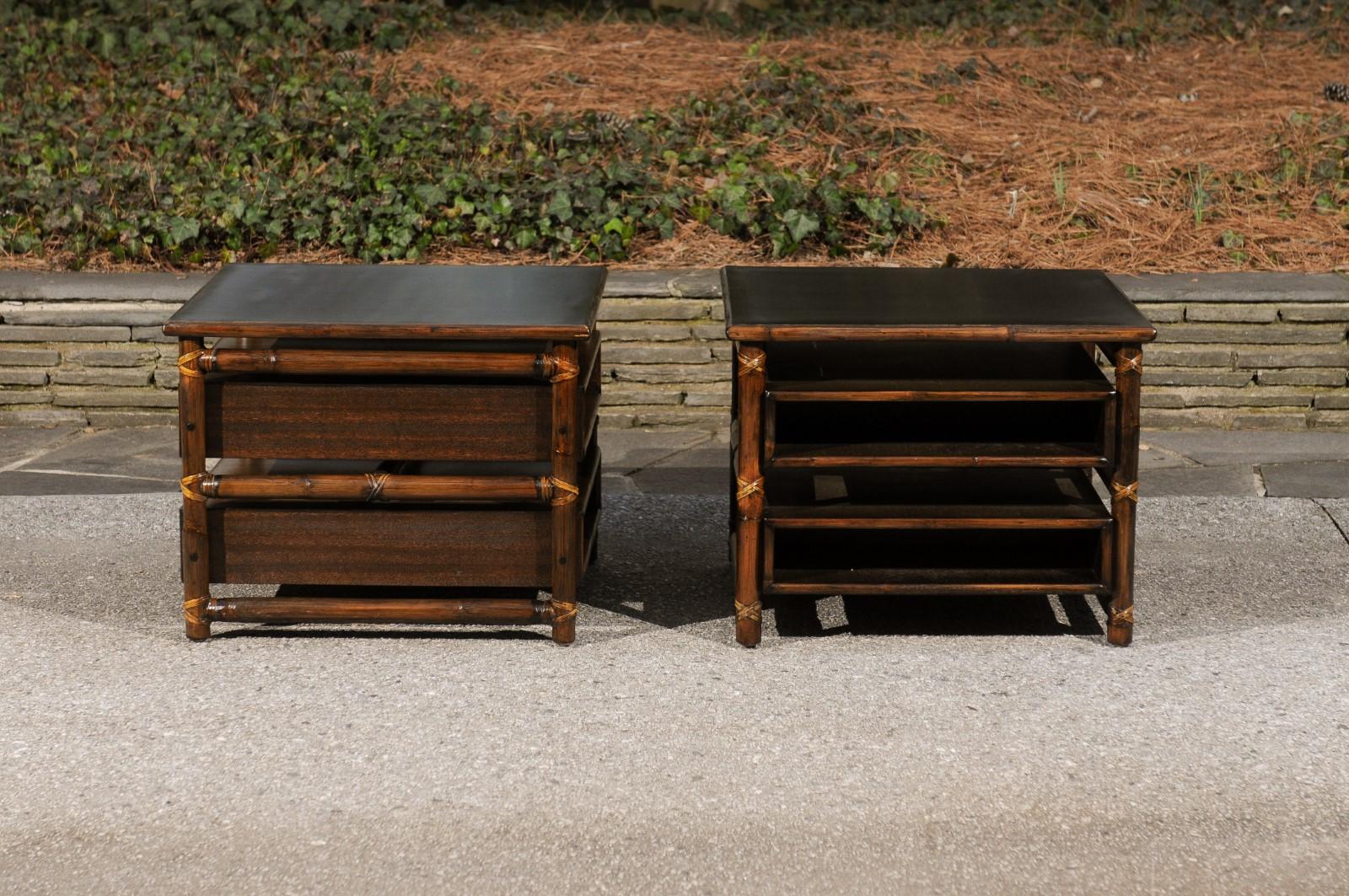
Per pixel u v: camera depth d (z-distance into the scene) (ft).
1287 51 31.71
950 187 25.41
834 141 26.71
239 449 14.19
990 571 14.62
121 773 12.05
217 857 10.87
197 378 14.01
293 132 27.09
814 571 14.62
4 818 11.36
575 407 14.06
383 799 11.66
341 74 29.86
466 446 14.17
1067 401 14.84
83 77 30.78
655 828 11.27
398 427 14.12
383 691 13.52
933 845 11.05
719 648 14.53
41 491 19.08
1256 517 17.88
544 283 15.21
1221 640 14.70
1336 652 14.42
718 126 27.12
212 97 28.89
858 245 23.75
